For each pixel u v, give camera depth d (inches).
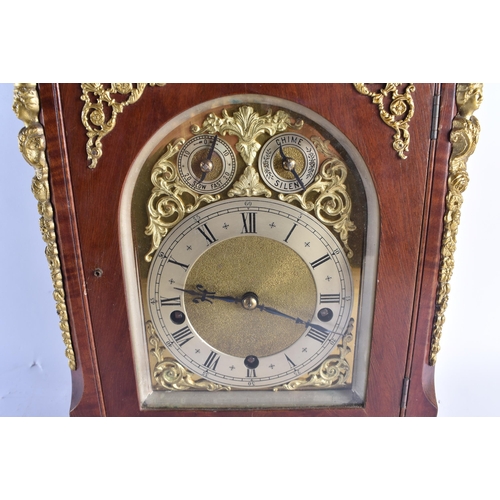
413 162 26.1
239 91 25.2
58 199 26.6
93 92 25.1
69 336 29.9
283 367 31.8
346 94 25.2
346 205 28.2
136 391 31.1
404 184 26.5
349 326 30.8
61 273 28.3
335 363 31.8
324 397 32.2
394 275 28.2
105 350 30.0
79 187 26.5
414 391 30.9
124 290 28.7
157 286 29.9
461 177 26.2
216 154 27.2
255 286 29.8
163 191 27.9
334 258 29.2
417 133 25.6
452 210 26.8
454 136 25.5
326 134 26.9
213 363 31.7
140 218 28.5
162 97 25.3
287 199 28.0
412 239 27.5
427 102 25.2
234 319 30.6
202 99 25.4
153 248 29.0
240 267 29.5
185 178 27.7
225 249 29.1
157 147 27.1
